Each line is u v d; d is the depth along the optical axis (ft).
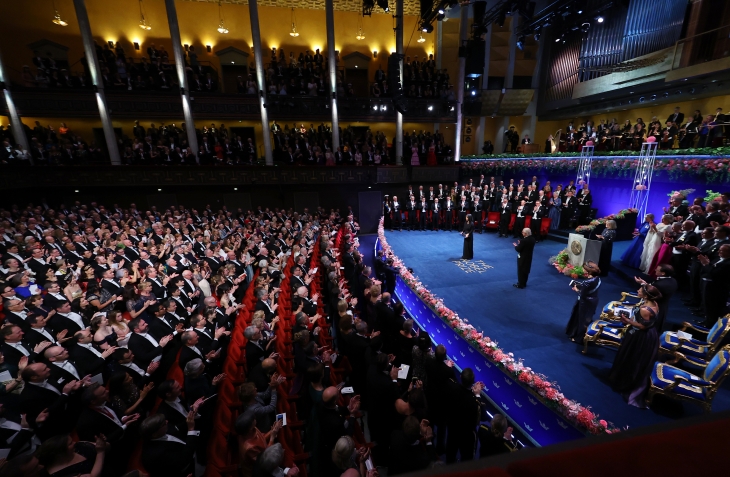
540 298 31.19
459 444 15.06
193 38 69.92
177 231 45.24
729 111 46.91
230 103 63.26
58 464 10.18
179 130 65.77
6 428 12.61
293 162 65.00
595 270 23.00
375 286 24.11
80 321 21.03
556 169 58.65
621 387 18.47
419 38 79.41
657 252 30.89
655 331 17.52
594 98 63.72
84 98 57.36
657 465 2.23
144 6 66.64
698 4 44.62
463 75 71.31
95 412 12.48
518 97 78.02
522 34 61.41
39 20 62.64
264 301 23.95
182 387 16.21
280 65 65.92
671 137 45.70
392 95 64.34
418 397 13.12
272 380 15.43
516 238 53.83
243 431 11.23
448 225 62.39
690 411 17.29
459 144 75.00
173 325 21.31
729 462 2.22
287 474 11.34
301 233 43.11
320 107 66.80
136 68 59.67
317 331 21.76
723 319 18.76
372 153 68.59
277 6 72.02
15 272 27.27
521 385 17.87
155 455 11.20
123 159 59.36
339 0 71.20
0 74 53.93
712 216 28.22
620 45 57.36
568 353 22.63
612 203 50.06
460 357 23.27
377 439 15.34
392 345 21.75
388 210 64.59
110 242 36.04
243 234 44.86
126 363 16.15
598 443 2.62
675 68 47.24
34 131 57.67
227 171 61.31
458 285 34.71
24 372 13.94
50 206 56.08
